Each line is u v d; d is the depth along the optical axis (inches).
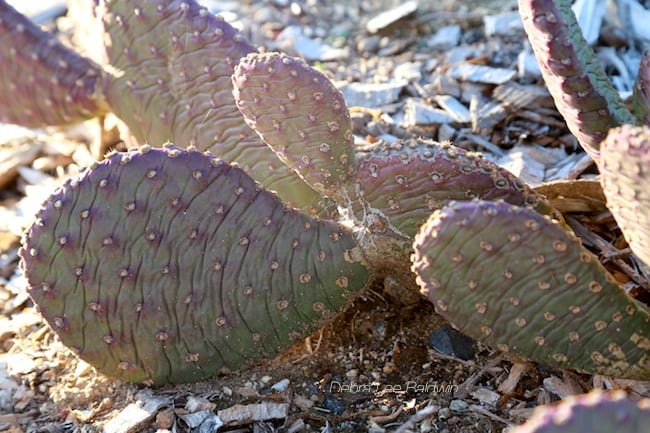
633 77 33.1
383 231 24.1
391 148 24.5
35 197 33.8
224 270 23.9
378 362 25.8
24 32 28.3
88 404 25.5
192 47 26.7
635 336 22.4
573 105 23.9
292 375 25.5
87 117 29.2
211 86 26.7
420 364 25.7
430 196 24.2
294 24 40.7
